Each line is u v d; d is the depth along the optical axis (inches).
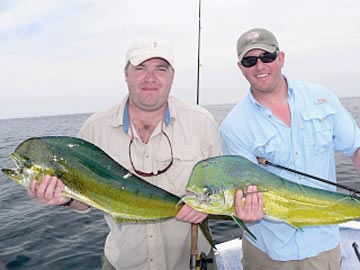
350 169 409.7
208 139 110.3
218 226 252.7
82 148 94.0
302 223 98.9
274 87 110.7
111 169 95.9
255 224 117.4
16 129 2153.1
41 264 213.6
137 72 101.0
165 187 107.8
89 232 262.8
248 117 115.2
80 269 206.7
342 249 148.3
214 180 94.2
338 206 98.3
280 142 111.7
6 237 257.8
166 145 107.9
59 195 90.9
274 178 96.4
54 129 1796.3
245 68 111.0
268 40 108.4
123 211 96.9
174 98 113.3
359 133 113.9
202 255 103.2
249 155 115.0
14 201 367.2
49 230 268.2
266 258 119.5
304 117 111.4
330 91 116.5
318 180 101.7
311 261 113.6
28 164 89.8
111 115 110.0
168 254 113.5
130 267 114.0
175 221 110.0
